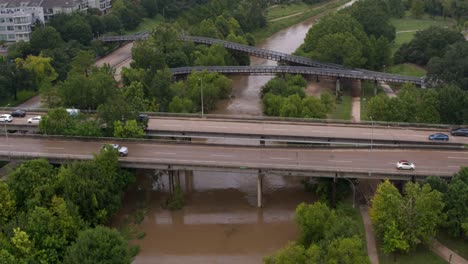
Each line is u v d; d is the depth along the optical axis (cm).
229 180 16612
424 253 12156
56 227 11775
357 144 15875
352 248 10331
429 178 13162
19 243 10944
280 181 16450
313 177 15688
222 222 14350
